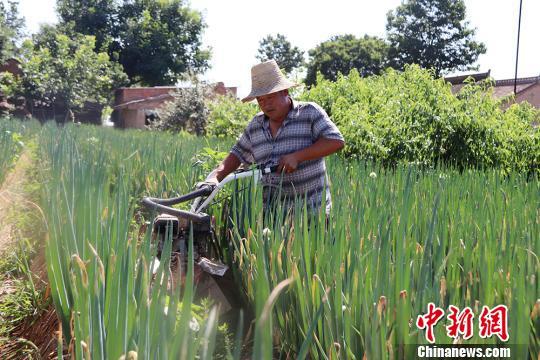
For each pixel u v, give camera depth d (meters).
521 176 5.24
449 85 10.01
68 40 40.09
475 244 2.89
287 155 3.80
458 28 64.81
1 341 3.22
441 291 2.33
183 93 28.98
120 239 2.57
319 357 2.35
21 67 37.00
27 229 4.65
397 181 4.78
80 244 2.76
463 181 5.04
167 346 1.45
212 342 1.23
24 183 6.67
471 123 9.47
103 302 2.10
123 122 48.41
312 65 68.31
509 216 3.31
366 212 3.50
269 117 4.14
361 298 2.21
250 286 3.07
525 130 10.06
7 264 4.24
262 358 1.09
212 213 4.33
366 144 8.91
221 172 4.31
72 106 38.19
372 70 67.00
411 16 65.75
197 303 3.36
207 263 3.38
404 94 9.95
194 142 10.74
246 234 3.62
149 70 60.06
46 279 3.80
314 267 2.81
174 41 60.53
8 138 8.83
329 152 3.88
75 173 3.82
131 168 6.64
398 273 2.18
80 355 1.98
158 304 1.71
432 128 9.35
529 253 2.30
